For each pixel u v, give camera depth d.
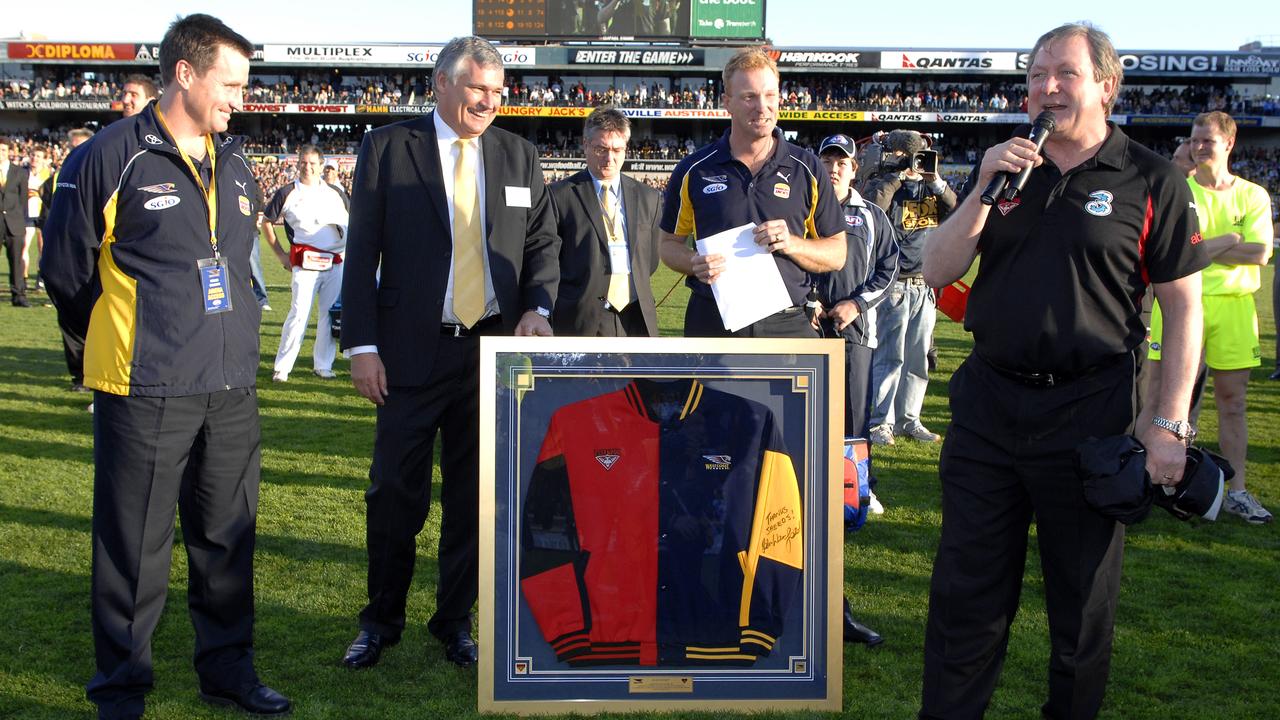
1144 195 2.56
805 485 3.06
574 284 5.19
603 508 3.06
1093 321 2.60
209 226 2.99
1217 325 5.01
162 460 2.93
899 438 7.02
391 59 50.03
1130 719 3.11
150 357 2.88
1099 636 2.73
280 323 12.38
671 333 11.66
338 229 8.55
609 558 3.07
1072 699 2.76
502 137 3.54
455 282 3.38
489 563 3.03
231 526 3.13
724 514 3.07
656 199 5.54
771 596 3.07
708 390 3.06
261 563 4.36
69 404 7.54
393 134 3.36
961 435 2.79
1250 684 3.35
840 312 4.34
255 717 3.07
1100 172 2.59
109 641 2.96
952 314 4.51
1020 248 2.64
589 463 3.05
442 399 3.42
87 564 4.27
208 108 2.91
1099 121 2.60
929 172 6.57
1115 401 2.63
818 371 3.05
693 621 3.07
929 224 6.63
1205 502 2.53
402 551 3.44
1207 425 7.40
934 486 5.80
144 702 3.05
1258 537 4.85
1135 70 48.44
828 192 3.62
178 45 2.85
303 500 5.30
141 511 2.94
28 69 52.69
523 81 50.38
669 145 48.88
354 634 3.68
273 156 48.22
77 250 2.83
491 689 3.04
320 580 4.18
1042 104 2.59
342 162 46.62
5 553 4.38
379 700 3.18
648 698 3.06
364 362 3.29
